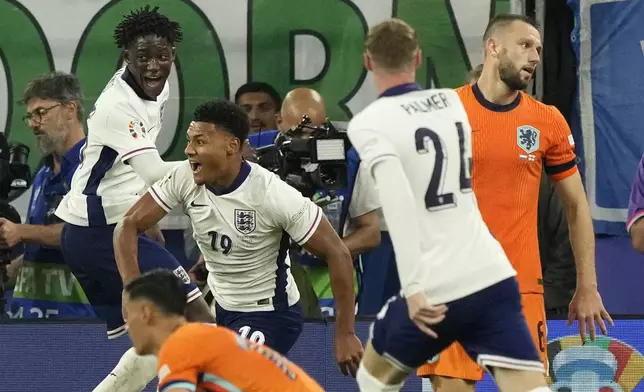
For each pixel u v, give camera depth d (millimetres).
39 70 25797
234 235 17938
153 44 20922
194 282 21641
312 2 25250
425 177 14445
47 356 22703
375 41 14922
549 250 22594
